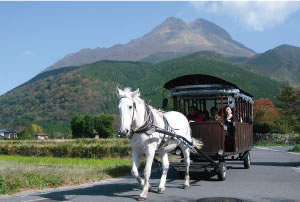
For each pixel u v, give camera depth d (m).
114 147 20.92
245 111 14.90
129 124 7.68
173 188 9.83
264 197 8.41
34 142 28.12
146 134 8.12
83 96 197.62
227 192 9.13
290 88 34.34
